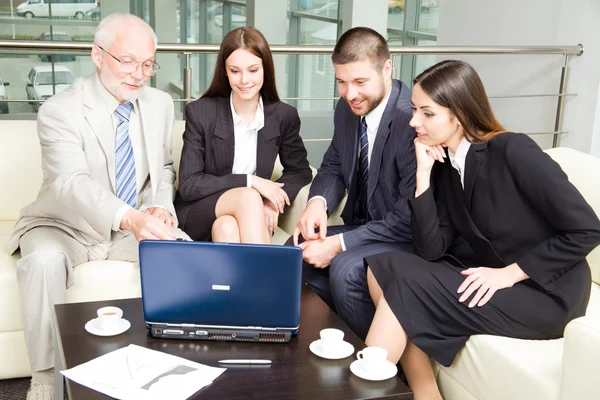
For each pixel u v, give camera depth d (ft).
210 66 30.94
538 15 15.30
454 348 7.13
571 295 6.98
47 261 7.97
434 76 7.30
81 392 5.32
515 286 7.11
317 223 8.99
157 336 6.30
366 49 8.38
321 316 6.87
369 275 7.79
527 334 6.98
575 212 6.79
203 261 6.10
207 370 5.70
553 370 6.35
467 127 7.31
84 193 8.11
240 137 9.77
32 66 23.73
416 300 7.13
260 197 9.15
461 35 17.85
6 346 8.35
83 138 8.59
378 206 9.07
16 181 9.98
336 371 5.82
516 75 16.19
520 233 7.22
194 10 31.22
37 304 7.96
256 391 5.44
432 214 7.64
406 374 7.55
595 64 14.21
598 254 8.31
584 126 14.61
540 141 15.70
